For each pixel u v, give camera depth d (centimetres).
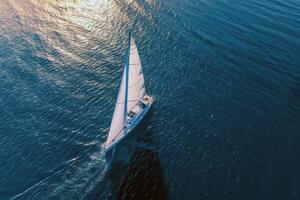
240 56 6284
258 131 4797
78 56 6272
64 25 7150
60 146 4578
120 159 4356
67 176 4178
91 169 4250
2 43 6525
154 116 4984
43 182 4119
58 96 5388
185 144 4584
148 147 4528
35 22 7219
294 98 5388
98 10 7700
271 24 7312
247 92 5478
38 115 5056
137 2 7969
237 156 4425
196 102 5269
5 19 7262
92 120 4969
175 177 4134
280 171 4247
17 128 4856
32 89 5512
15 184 4106
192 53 6344
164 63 6081
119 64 6091
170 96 5369
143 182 4072
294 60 6266
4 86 5562
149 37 6800
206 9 7725
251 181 4109
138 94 4834
